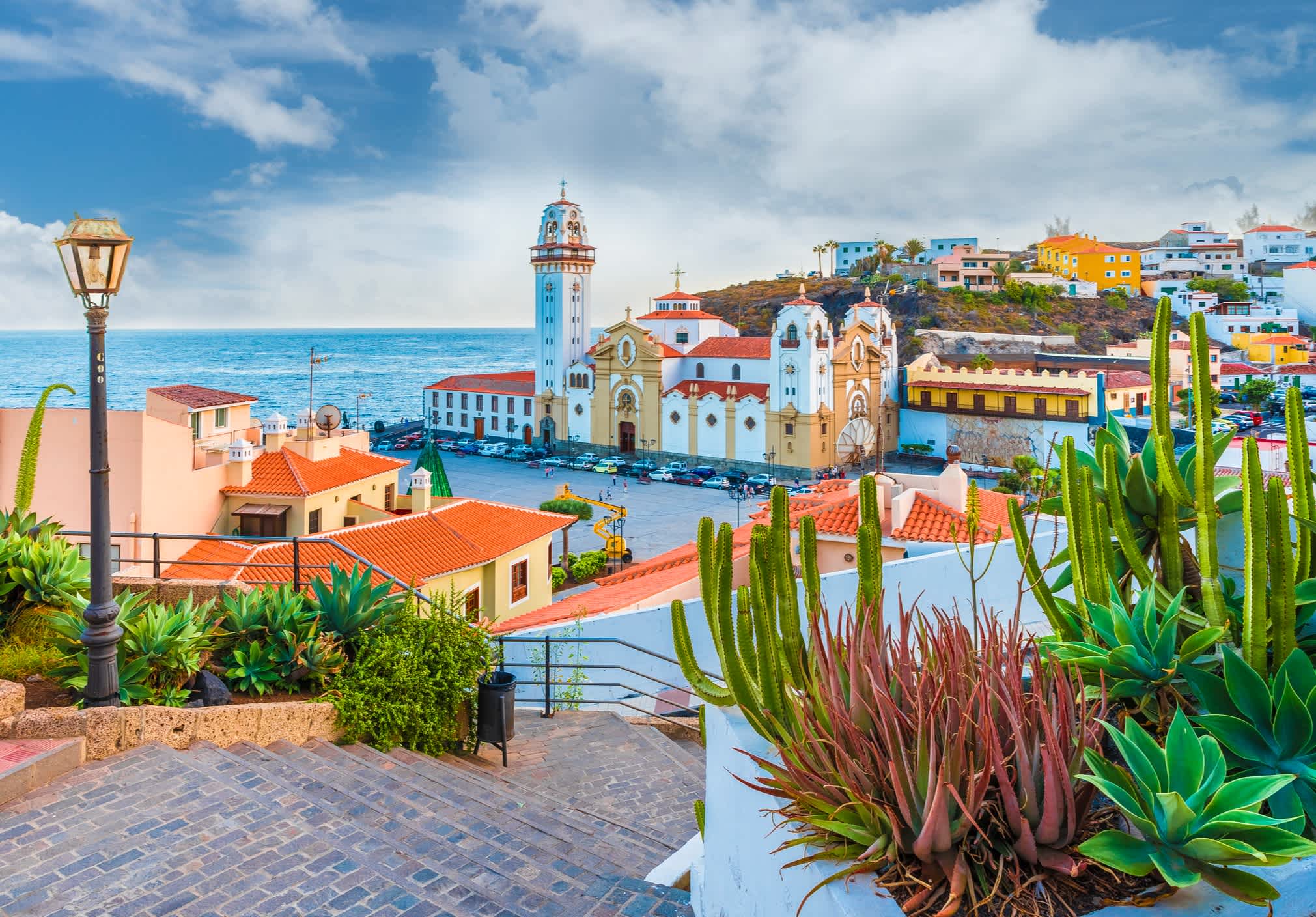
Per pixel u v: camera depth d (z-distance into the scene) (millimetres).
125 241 9445
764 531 5723
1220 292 164375
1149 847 3984
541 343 121562
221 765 9297
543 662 16547
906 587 14008
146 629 10820
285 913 6688
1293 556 5211
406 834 8500
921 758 4320
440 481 61344
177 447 34781
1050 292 161375
